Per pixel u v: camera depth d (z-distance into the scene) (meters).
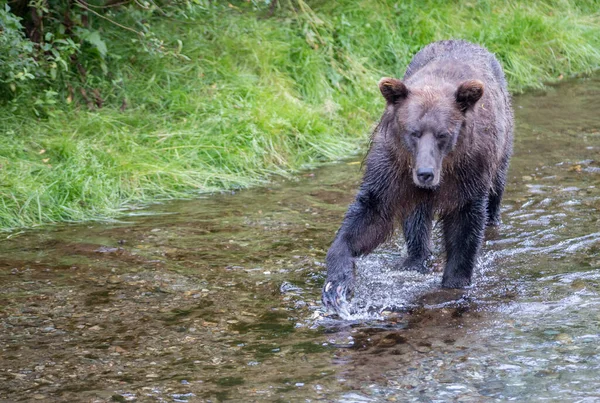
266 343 8.91
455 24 22.14
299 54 18.61
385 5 21.45
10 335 9.09
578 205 13.09
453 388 7.87
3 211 12.74
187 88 16.73
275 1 20.05
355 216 10.27
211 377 8.17
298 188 14.50
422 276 11.00
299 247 11.80
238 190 14.45
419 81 10.48
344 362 8.45
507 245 11.70
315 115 16.88
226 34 18.33
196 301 10.02
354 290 10.34
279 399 7.73
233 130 15.73
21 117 15.02
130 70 16.67
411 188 10.23
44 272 10.89
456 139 9.71
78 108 15.70
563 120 18.09
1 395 7.85
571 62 22.73
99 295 10.16
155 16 17.66
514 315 9.49
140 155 14.75
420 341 8.90
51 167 13.93
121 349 8.77
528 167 15.03
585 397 7.62
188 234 12.30
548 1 25.17
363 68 19.09
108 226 12.66
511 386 7.87
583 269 10.76
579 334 8.90
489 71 11.85
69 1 15.62
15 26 14.26
